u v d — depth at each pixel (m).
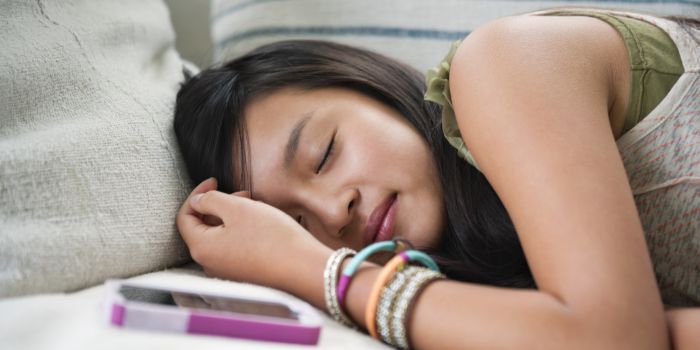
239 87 0.79
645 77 0.65
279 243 0.62
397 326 0.52
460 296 0.52
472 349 0.50
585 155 0.53
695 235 0.64
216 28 1.24
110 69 0.81
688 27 0.70
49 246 0.59
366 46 1.11
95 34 0.84
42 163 0.63
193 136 0.79
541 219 0.52
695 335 0.51
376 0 1.12
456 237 0.71
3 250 0.57
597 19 0.68
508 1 1.08
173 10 1.40
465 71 0.62
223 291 0.55
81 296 0.56
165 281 0.61
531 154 0.54
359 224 0.70
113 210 0.66
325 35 1.13
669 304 0.69
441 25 1.10
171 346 0.43
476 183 0.72
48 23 0.80
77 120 0.72
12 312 0.48
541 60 0.59
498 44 0.61
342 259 0.58
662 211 0.65
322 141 0.72
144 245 0.67
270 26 1.14
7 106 0.70
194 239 0.69
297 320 0.49
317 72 0.79
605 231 0.50
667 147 0.64
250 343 0.46
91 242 0.62
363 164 0.71
